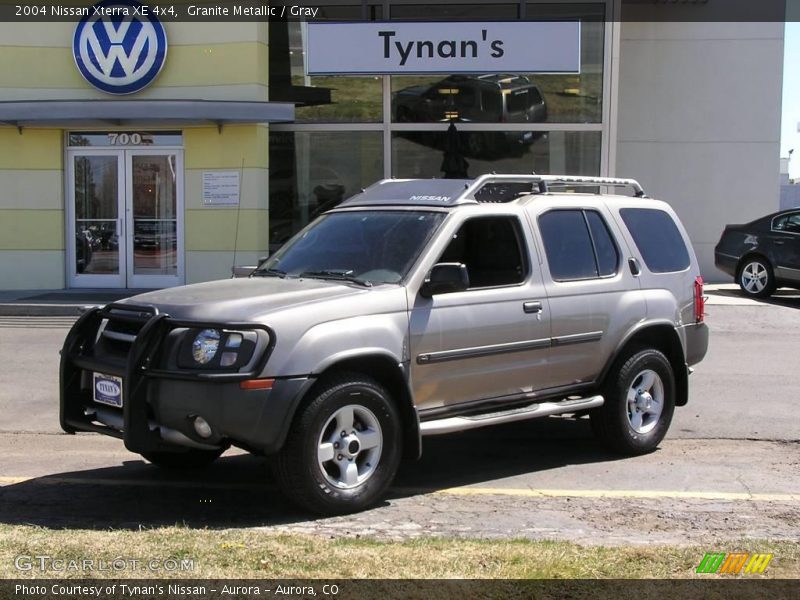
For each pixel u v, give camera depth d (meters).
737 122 20.16
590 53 17.86
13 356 11.23
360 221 6.38
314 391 5.17
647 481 6.33
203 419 4.95
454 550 4.48
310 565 4.19
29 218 17.55
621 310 6.76
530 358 6.24
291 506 5.57
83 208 17.75
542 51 17.30
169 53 17.17
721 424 8.13
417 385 5.67
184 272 17.55
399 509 5.57
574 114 18.03
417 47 17.44
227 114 16.27
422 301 5.68
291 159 18.19
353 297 5.43
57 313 14.97
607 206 7.02
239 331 4.99
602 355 6.68
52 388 9.38
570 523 5.31
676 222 7.55
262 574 4.05
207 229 17.36
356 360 5.35
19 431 7.65
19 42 17.16
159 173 17.61
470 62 17.39
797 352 12.05
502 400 6.17
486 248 6.16
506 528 5.19
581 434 7.75
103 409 5.42
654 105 20.19
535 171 18.11
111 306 5.55
